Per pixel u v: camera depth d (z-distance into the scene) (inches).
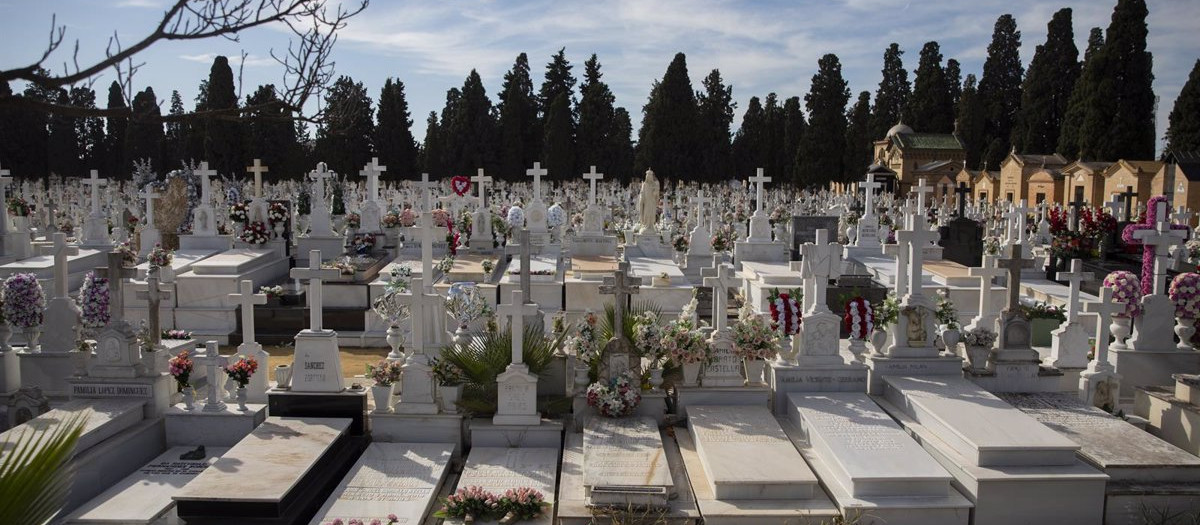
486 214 808.3
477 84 2162.9
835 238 887.1
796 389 387.9
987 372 399.9
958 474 305.3
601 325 410.6
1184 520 299.1
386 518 283.4
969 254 793.6
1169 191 1422.2
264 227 737.6
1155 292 432.5
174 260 671.8
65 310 399.5
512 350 358.3
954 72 2874.0
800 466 305.1
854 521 281.6
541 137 2352.4
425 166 2261.3
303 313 589.6
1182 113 1686.8
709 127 2143.2
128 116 161.2
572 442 348.8
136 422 348.8
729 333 382.6
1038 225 1031.0
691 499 297.9
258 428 346.0
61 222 1087.6
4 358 378.0
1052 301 608.7
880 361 396.5
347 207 1102.4
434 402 361.1
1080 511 297.1
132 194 1496.1
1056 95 2325.3
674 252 835.4
